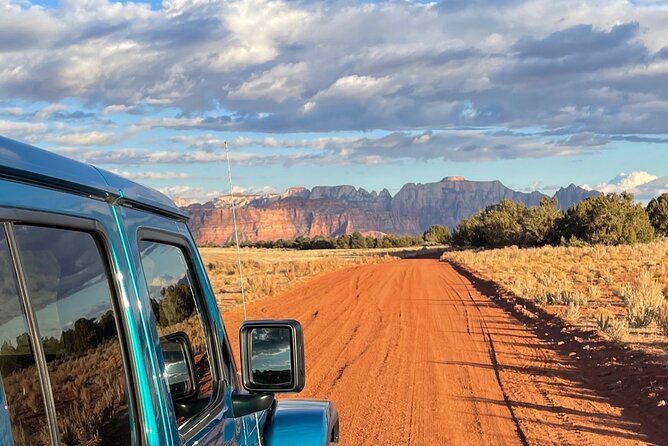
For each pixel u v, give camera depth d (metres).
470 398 9.29
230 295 24.95
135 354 1.90
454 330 15.53
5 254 1.45
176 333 2.34
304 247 128.12
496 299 22.09
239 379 2.94
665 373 9.70
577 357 11.91
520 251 56.44
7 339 1.44
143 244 2.14
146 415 1.90
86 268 1.75
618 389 9.55
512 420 8.19
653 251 44.16
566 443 7.27
